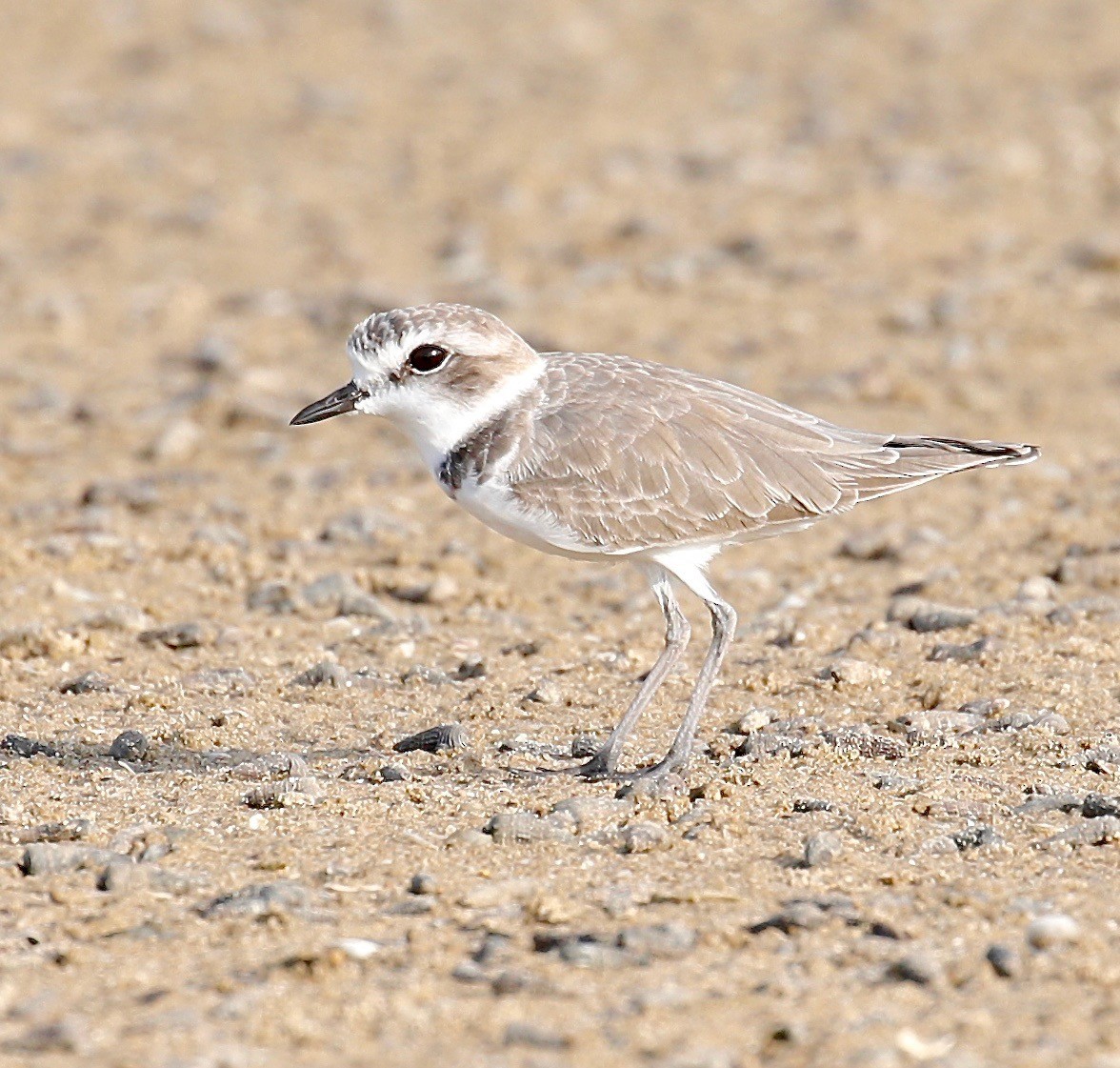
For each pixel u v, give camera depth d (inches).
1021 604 495.2
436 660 480.1
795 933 304.0
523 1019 274.5
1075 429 676.7
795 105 1189.1
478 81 1273.4
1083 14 1369.3
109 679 457.4
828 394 711.7
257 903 315.6
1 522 600.4
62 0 1466.5
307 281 907.4
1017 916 309.0
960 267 882.1
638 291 871.1
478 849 343.0
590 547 389.7
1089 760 387.5
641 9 1465.3
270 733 422.9
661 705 442.6
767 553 575.2
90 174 1085.1
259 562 555.5
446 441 394.6
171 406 727.1
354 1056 264.4
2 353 805.9
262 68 1310.3
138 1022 273.7
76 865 336.8
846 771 385.4
